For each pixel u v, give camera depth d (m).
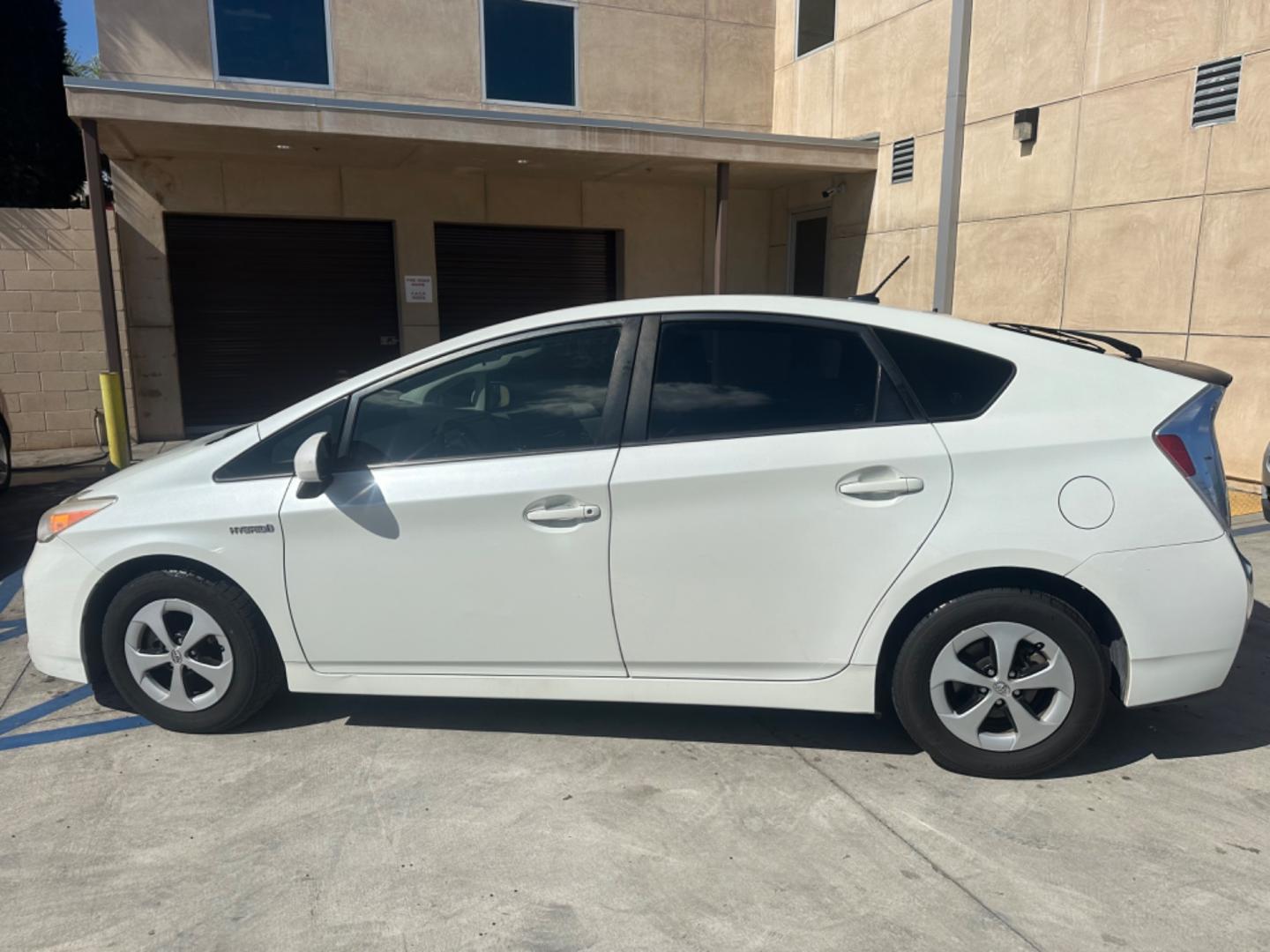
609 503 3.14
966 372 3.14
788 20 12.59
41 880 2.67
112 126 8.36
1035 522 2.98
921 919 2.48
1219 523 3.03
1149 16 7.89
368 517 3.26
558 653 3.27
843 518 3.06
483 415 3.31
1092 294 8.62
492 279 12.10
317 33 10.56
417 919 2.50
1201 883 2.62
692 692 3.25
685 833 2.89
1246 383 7.43
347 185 10.95
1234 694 3.89
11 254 9.94
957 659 3.12
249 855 2.79
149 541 3.38
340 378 11.53
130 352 10.43
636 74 12.12
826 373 3.19
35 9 12.71
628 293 12.64
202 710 3.51
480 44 11.20
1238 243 7.38
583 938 2.42
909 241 10.73
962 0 9.00
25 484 8.71
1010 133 9.33
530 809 3.03
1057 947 2.37
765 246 13.45
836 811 3.00
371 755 3.40
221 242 10.79
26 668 4.32
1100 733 3.56
